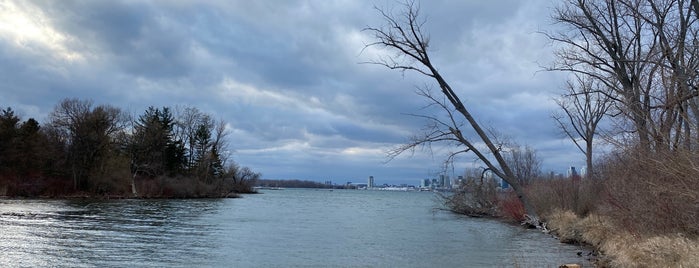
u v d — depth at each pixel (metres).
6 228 27.81
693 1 19.77
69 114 78.94
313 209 63.97
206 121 108.38
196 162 106.31
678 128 13.30
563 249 21.80
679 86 15.97
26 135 74.88
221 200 84.50
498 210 45.66
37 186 71.81
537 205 36.38
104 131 81.75
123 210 49.00
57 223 32.00
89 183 78.38
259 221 39.69
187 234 28.16
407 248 23.09
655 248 13.57
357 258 19.89
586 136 36.94
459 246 23.69
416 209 67.81
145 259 18.64
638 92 23.59
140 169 89.38
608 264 15.91
